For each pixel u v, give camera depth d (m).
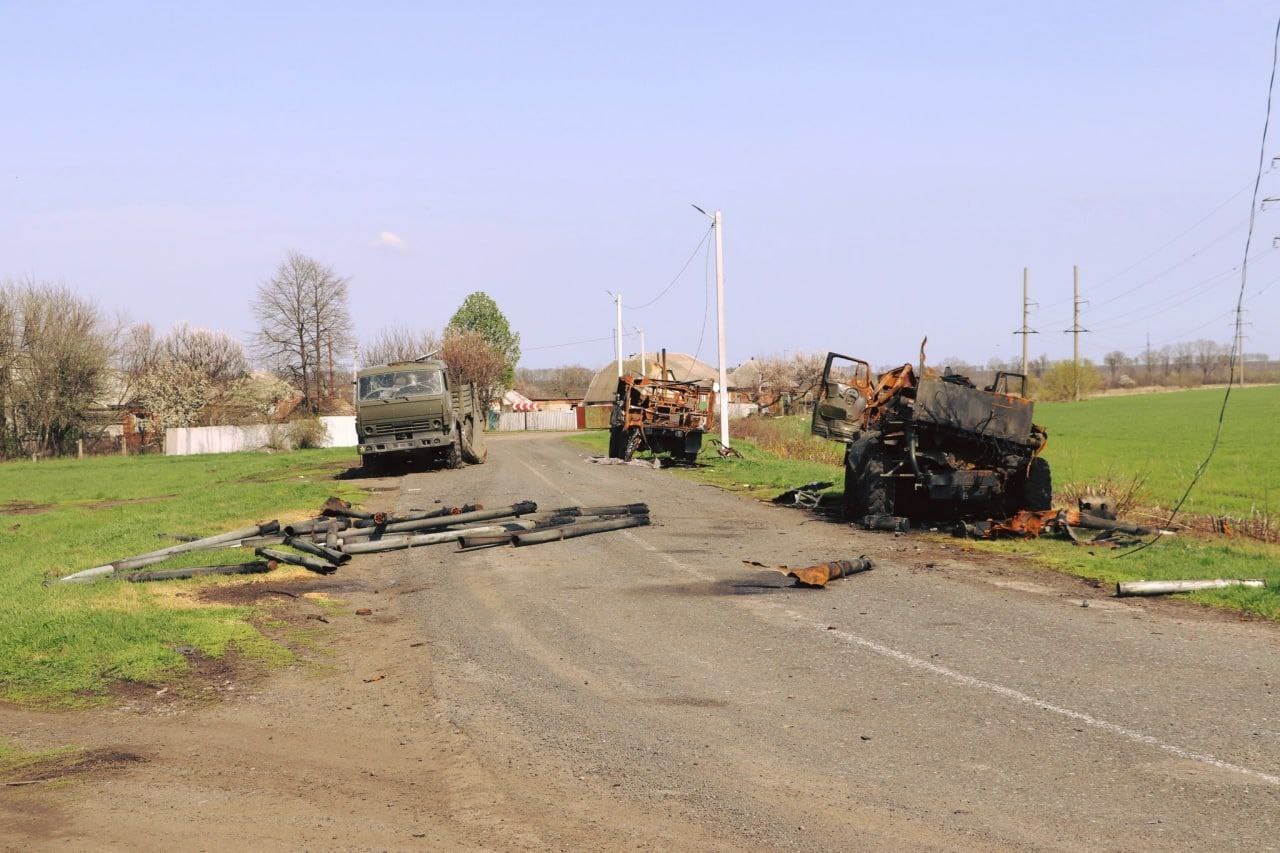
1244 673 7.86
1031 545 14.64
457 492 24.00
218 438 65.50
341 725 7.30
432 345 93.44
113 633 9.65
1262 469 31.91
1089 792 5.56
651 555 14.41
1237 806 5.32
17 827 5.48
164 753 6.74
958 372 17.39
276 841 5.21
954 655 8.59
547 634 9.88
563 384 159.88
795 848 4.96
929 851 4.88
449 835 5.25
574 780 6.00
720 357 36.09
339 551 14.89
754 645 9.12
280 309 78.81
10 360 60.19
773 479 25.05
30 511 27.06
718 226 36.03
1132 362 170.00
